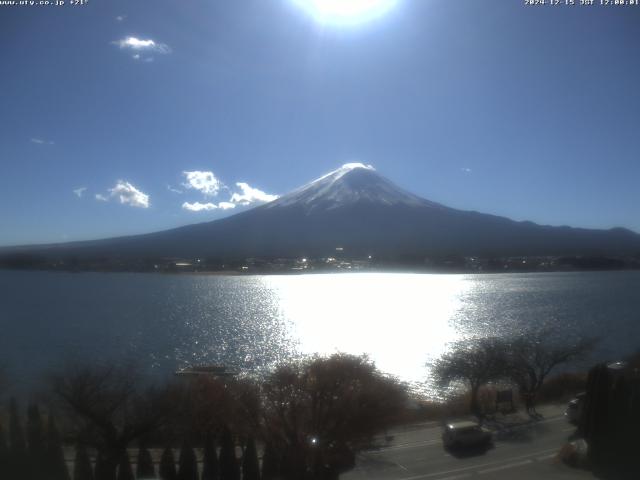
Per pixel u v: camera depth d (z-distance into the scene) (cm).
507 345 4300
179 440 2786
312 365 3216
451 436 2688
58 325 9444
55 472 2078
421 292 16988
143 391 3800
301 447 2545
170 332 8662
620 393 2342
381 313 11531
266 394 2984
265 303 13688
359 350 6794
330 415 2884
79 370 4381
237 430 2741
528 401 3503
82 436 2541
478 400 3628
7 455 2059
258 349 7062
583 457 2352
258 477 2197
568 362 4909
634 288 16238
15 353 6619
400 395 3497
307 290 17912
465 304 12975
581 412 2634
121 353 6681
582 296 13912
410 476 2303
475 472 2314
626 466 2283
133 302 13538
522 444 2686
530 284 19262
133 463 2523
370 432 2947
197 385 2983
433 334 8294
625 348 6022
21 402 3650
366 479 2292
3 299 14150
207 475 2181
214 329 9075
